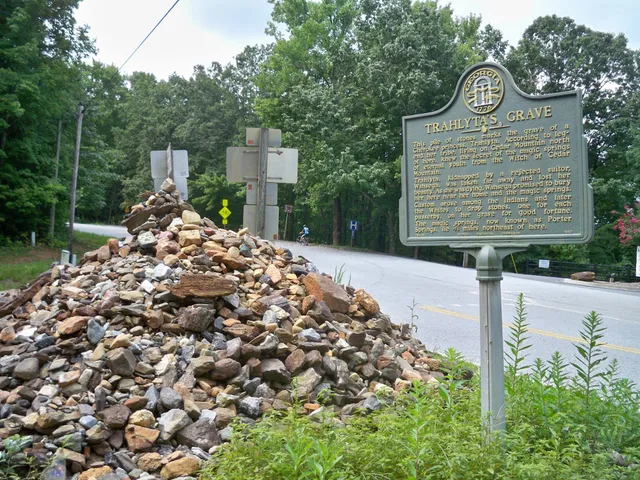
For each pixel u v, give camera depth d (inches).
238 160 355.9
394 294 578.6
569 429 142.9
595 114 1529.3
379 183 1465.3
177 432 162.9
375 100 1540.4
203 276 224.7
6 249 1023.6
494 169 176.2
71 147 1167.0
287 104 1659.7
